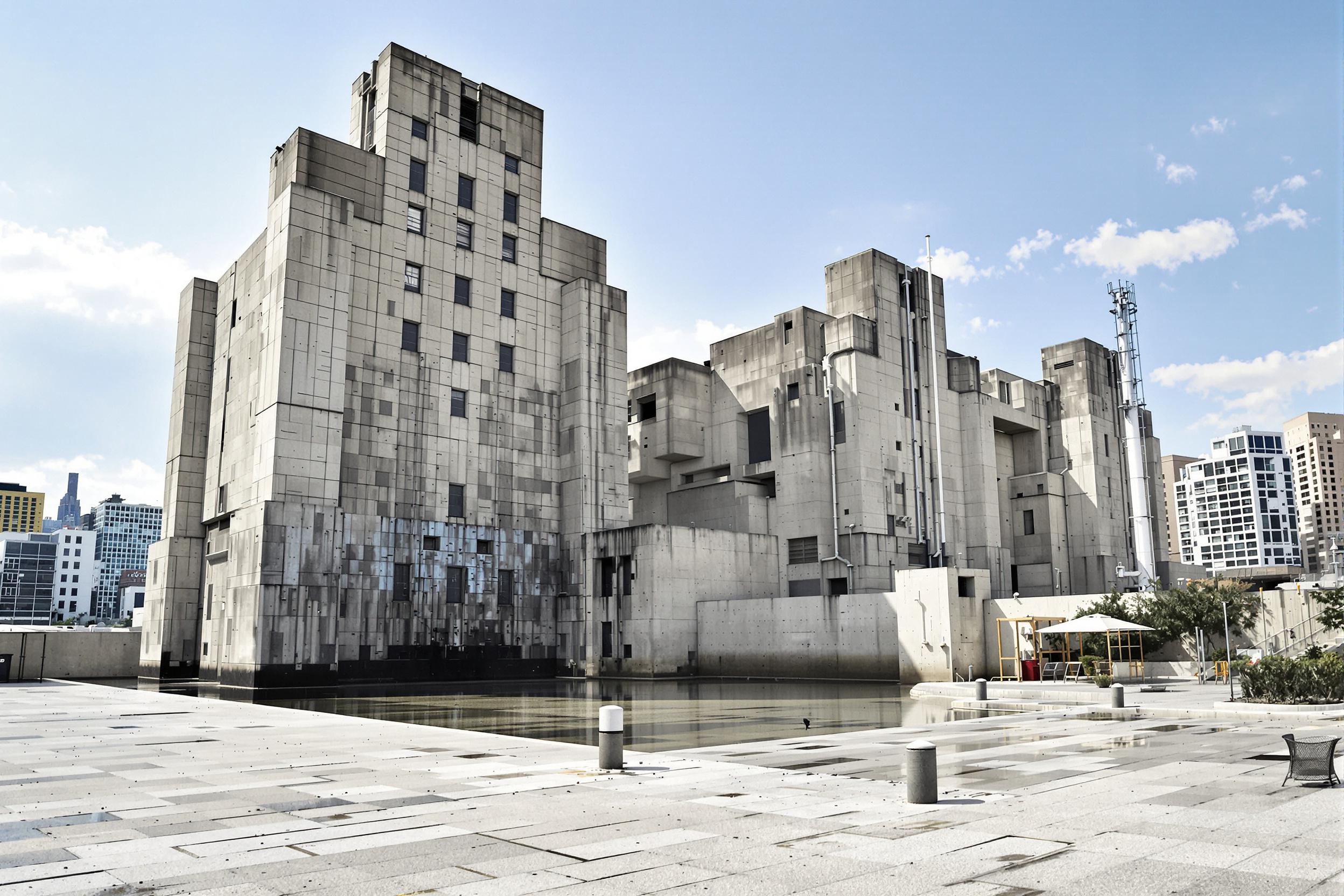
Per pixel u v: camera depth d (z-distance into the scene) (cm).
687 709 3378
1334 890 789
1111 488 8581
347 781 1454
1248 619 4500
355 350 5675
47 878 848
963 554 7512
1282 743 1867
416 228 6103
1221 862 891
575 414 6631
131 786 1402
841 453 6862
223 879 845
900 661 5253
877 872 865
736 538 6594
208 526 6144
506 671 6078
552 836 1030
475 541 6053
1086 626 4253
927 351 7569
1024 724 2478
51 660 6444
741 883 827
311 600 5094
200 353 6700
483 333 6356
